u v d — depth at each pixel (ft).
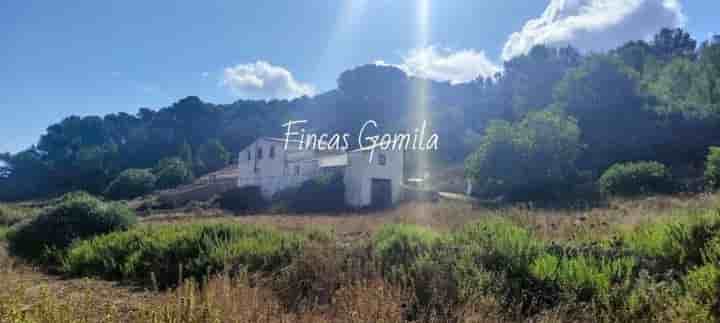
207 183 146.82
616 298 14.87
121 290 21.11
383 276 17.61
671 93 151.43
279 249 23.32
